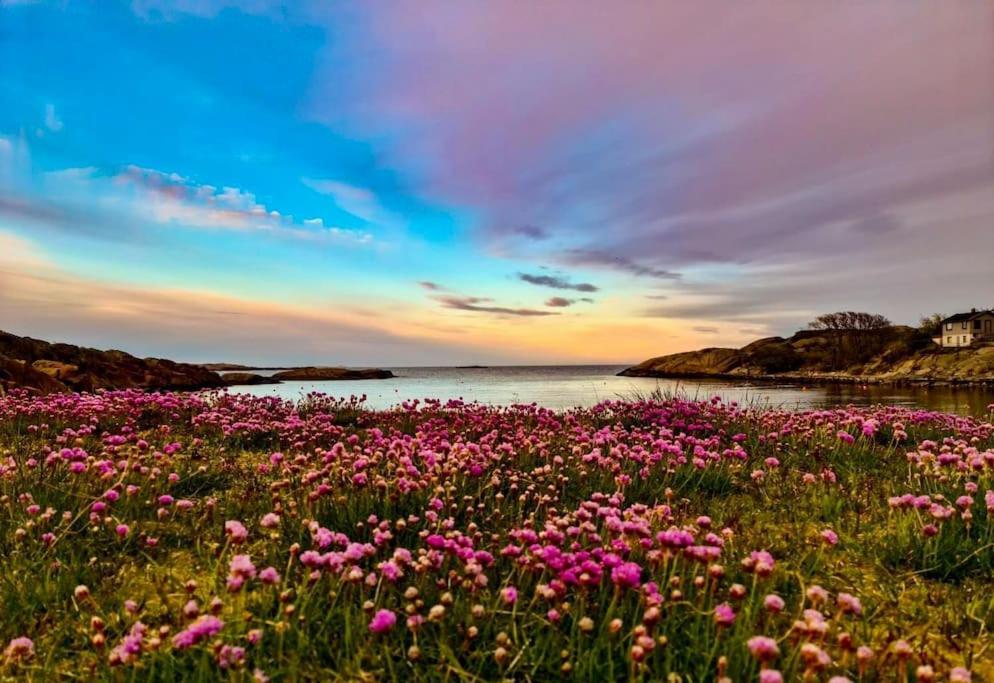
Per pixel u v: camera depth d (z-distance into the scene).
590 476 6.86
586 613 3.37
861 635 3.32
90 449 8.09
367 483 5.42
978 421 10.65
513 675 2.92
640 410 11.91
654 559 3.70
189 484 6.52
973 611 3.55
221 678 2.71
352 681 2.87
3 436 9.09
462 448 6.50
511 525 5.17
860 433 9.58
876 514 5.56
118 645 3.07
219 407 12.88
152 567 4.23
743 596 3.20
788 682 2.68
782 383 73.69
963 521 4.76
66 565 4.04
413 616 3.00
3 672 2.90
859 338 100.25
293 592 3.39
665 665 2.77
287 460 7.17
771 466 7.12
